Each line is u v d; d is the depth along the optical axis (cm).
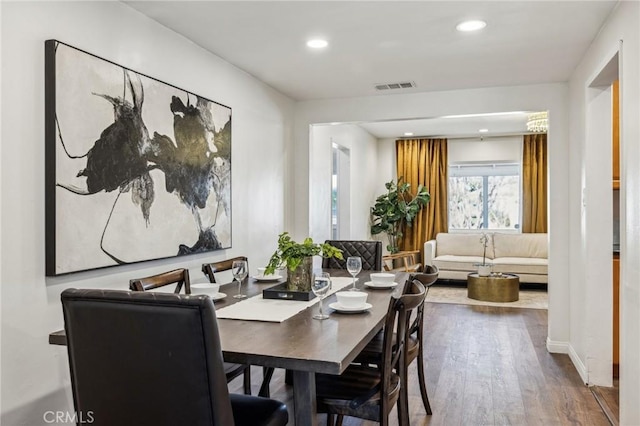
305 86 438
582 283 356
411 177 841
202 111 325
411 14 275
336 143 617
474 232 839
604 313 331
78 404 150
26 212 203
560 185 414
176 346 133
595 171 333
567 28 294
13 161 197
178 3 261
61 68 214
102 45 245
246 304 232
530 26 292
